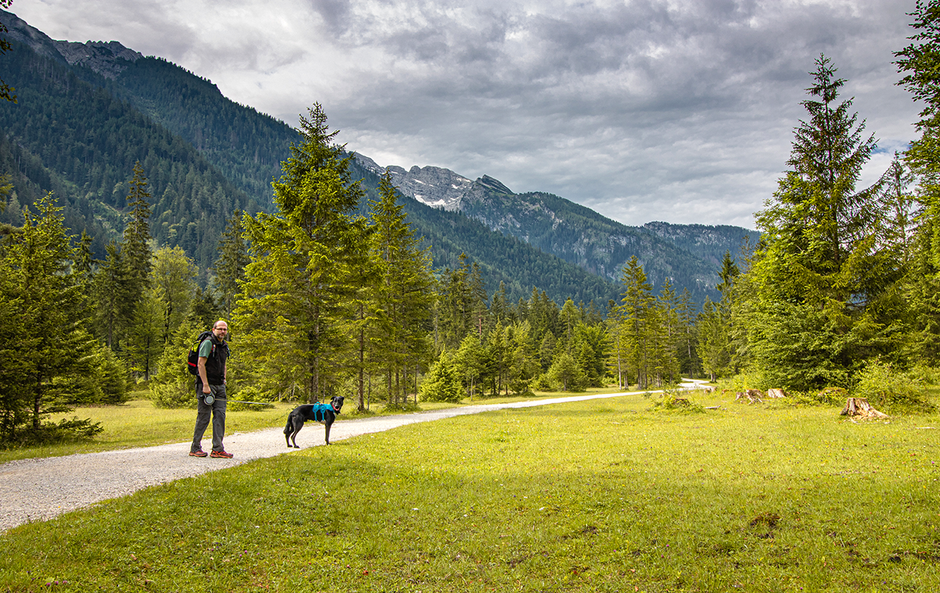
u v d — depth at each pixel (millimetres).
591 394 58656
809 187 21000
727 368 65688
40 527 5238
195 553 5008
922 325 24938
